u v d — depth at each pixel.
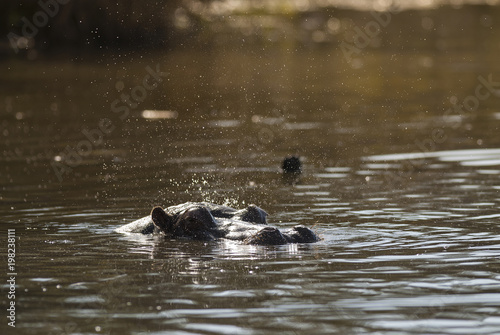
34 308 23.88
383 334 21.19
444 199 40.19
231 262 28.89
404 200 40.16
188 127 67.94
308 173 48.75
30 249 31.34
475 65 111.75
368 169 49.75
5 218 37.25
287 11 164.75
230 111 77.44
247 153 55.84
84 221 36.56
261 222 34.53
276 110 77.94
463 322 21.98
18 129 67.19
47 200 41.22
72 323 22.50
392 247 30.59
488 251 29.70
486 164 50.44
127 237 33.53
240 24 146.12
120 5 126.62
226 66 114.06
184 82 98.88
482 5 189.00
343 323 22.06
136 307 23.83
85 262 29.25
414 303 23.69
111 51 126.31
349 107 79.81
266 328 21.78
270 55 125.75
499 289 24.94
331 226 34.62
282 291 25.16
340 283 25.88
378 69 110.81
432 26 160.88
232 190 43.59
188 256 29.98
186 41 130.38
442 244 30.95
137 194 42.56
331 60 121.12
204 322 22.36
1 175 48.66
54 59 119.69
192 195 42.12
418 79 100.31
